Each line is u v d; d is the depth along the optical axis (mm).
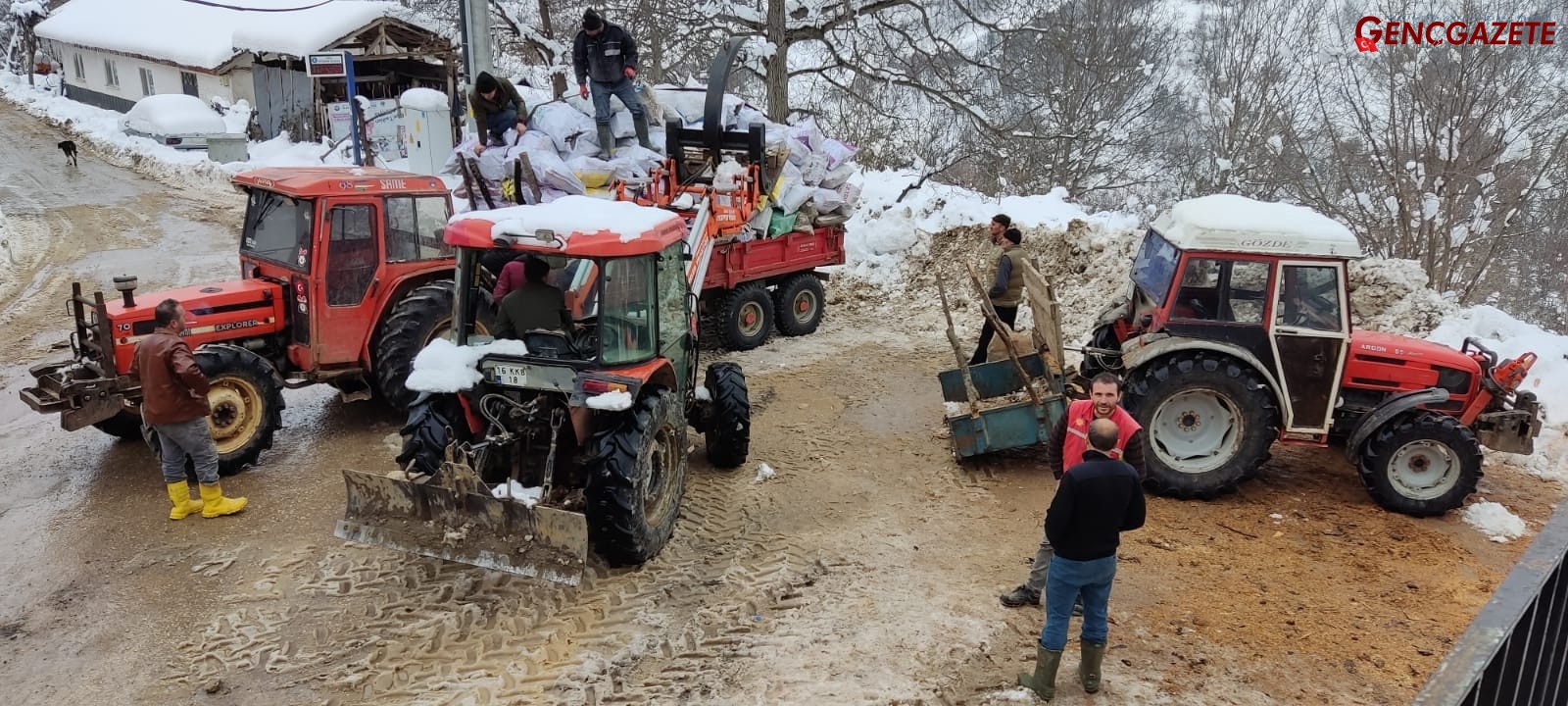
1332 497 7516
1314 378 7242
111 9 37156
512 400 6176
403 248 8523
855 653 5379
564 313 6246
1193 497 7387
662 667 5281
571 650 5434
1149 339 7457
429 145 19578
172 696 5078
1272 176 18938
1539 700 2771
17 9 41844
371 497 5984
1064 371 7867
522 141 10625
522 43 21578
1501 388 7223
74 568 6383
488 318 7246
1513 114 12750
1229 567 6375
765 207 10648
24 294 14047
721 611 5816
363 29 26141
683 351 7039
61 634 5641
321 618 5766
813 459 8219
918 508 7277
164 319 6637
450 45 26938
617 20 18734
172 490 6973
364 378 8625
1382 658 5359
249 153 26297
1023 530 6918
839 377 10492
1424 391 7109
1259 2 21641
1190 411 7398
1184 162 24266
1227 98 20094
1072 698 4977
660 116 11391
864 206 14969
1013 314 9352
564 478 6441
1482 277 15633
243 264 8750
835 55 18516
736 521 7039
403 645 5477
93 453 8336
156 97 27281
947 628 5629
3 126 30438
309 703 5000
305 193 7836
